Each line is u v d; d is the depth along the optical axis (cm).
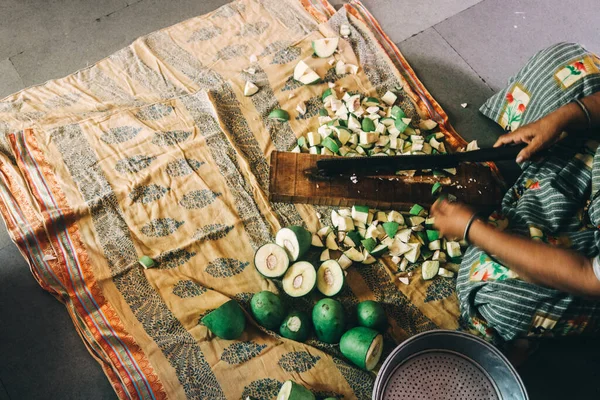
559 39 249
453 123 218
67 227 169
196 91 208
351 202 179
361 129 193
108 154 186
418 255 173
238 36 229
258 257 162
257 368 151
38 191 176
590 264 110
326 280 164
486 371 136
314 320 151
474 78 233
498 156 162
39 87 209
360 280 170
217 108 199
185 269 167
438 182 183
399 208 181
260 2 241
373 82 215
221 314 148
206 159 189
